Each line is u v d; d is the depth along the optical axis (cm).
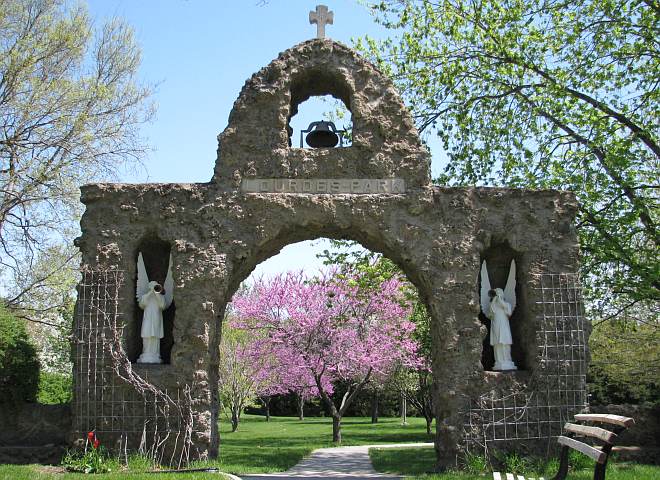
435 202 1402
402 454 2036
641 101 1903
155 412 1309
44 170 2169
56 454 1316
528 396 1338
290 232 1427
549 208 1422
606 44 1862
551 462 1279
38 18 2264
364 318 2744
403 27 2194
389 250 1427
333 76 1469
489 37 2105
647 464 1299
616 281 1875
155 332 1384
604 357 2225
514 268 1441
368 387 3484
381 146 1420
